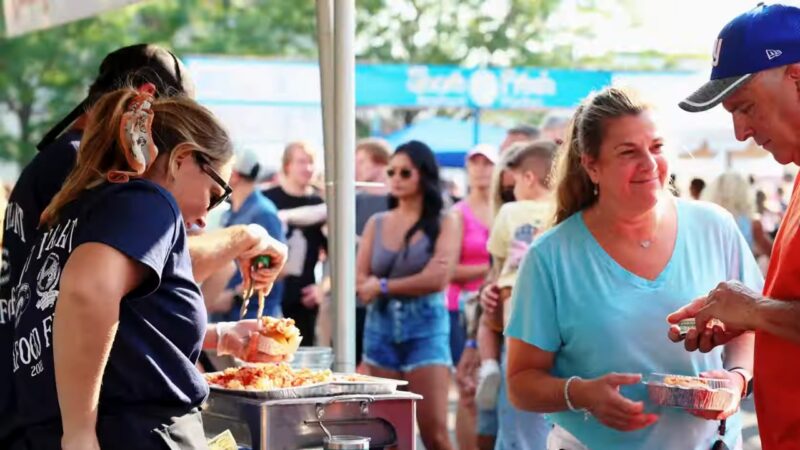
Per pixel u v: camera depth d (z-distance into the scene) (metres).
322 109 3.99
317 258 7.48
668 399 3.05
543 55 19.89
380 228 6.66
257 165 7.24
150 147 2.55
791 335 2.71
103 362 2.40
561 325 3.28
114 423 2.50
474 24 20.09
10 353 2.74
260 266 3.47
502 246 6.19
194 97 3.30
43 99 19.61
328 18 3.95
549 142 6.43
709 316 2.86
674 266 3.22
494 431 6.19
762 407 2.88
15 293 2.80
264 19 19.67
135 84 3.13
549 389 3.19
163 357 2.54
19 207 2.96
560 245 3.29
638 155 3.11
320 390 2.94
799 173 2.90
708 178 8.45
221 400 3.02
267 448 2.82
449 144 9.86
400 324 6.50
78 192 2.58
